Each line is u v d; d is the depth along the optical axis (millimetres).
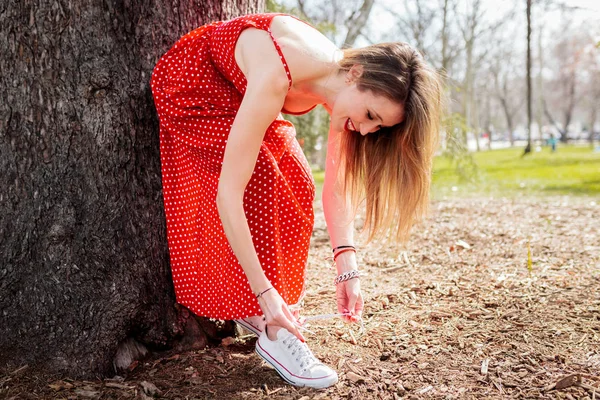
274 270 1984
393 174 2010
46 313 2016
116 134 2072
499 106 59875
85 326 2027
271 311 1810
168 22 2152
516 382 1903
